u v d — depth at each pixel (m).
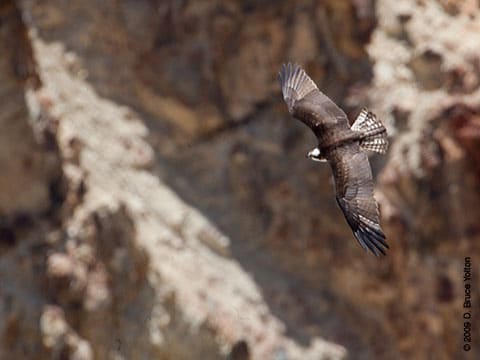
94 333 16.70
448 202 19.36
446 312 19.39
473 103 19.45
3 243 16.83
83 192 17.38
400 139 19.50
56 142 17.36
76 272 16.77
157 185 19.16
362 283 19.44
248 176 19.72
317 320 19.00
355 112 19.62
